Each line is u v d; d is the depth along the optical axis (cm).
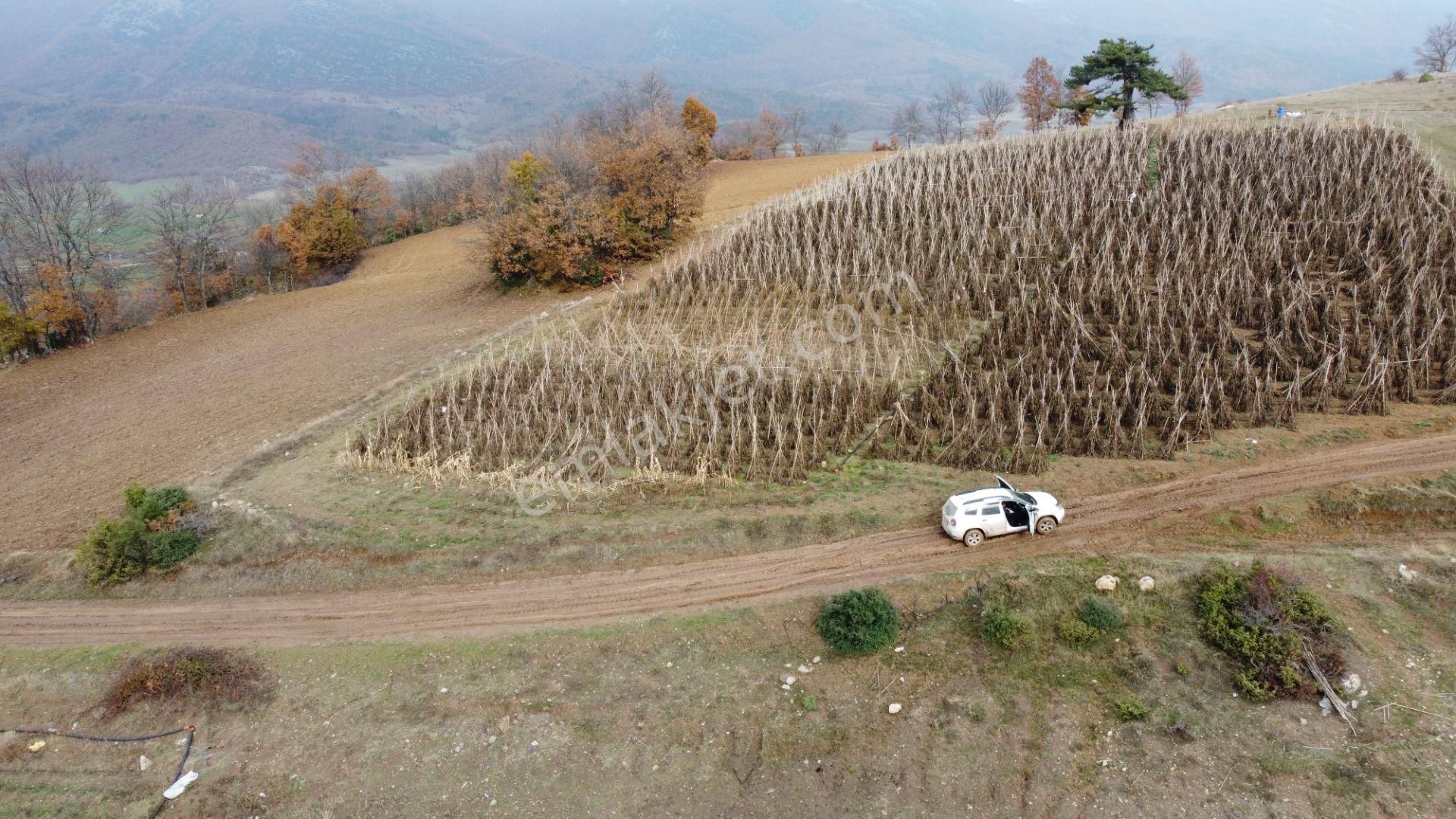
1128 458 2644
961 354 3272
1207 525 2333
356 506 2842
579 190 5388
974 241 3978
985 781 1773
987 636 2081
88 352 5322
